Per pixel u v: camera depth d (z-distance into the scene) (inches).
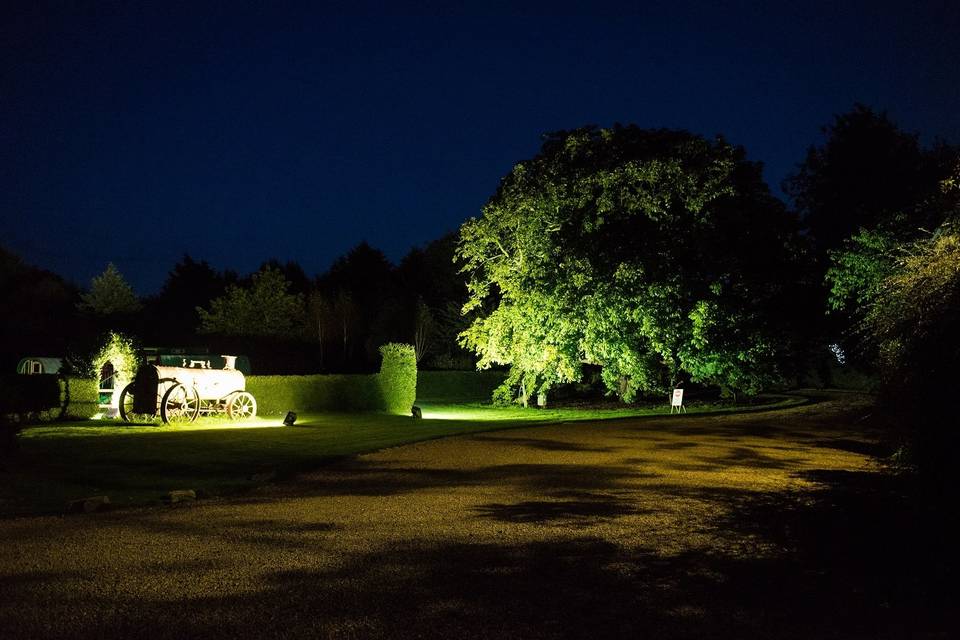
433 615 255.3
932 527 389.1
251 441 749.3
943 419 382.6
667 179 1183.6
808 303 1342.3
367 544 352.2
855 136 1656.0
